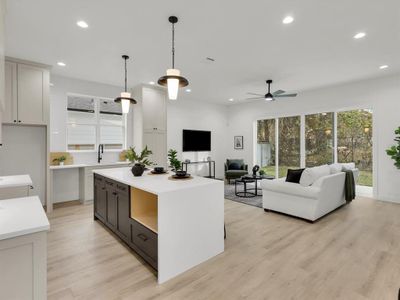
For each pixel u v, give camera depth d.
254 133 7.63
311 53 3.62
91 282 2.09
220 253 2.64
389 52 3.59
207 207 2.49
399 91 4.73
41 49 3.45
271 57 3.78
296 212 3.78
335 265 2.37
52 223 3.61
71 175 4.98
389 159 4.89
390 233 3.20
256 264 2.40
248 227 3.46
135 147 5.70
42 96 4.06
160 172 3.27
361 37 3.08
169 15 2.54
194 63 4.05
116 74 4.68
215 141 8.11
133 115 5.83
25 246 1.26
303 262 2.44
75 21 2.67
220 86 5.64
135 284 2.07
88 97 5.31
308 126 6.27
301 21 2.67
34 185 4.36
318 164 6.11
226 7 2.39
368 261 2.45
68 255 2.58
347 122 5.63
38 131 4.39
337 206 4.29
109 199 3.17
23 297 1.26
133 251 2.68
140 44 3.28
